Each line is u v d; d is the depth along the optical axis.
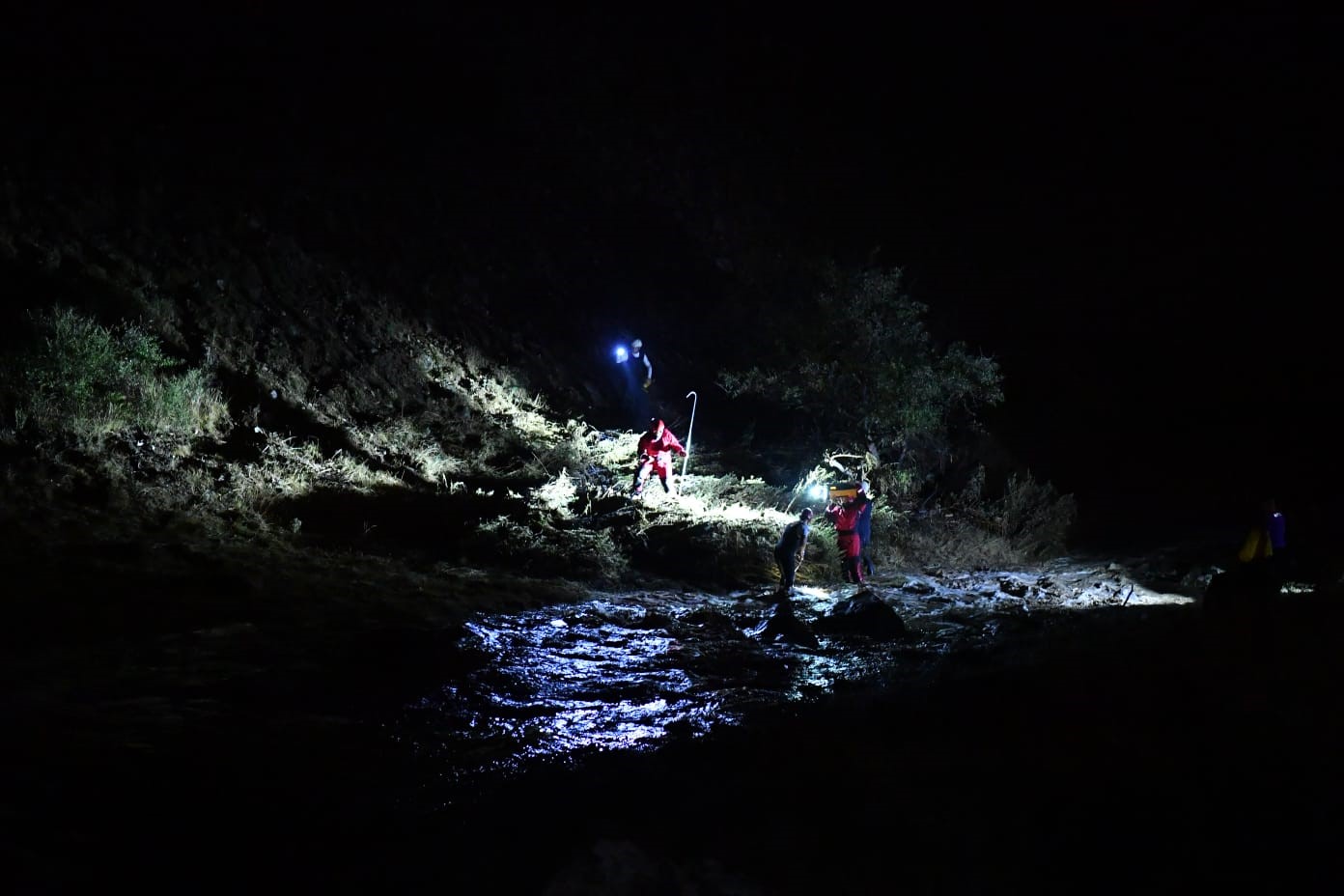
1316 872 3.29
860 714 5.33
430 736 6.16
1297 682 5.01
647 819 4.06
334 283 18.17
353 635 8.47
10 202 14.79
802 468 19.77
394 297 18.95
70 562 9.62
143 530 10.94
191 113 18.67
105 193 16.11
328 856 4.11
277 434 14.48
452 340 19.16
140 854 4.18
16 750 5.33
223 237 17.12
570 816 4.21
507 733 6.31
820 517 16.34
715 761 4.75
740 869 3.56
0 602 8.30
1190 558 18.39
